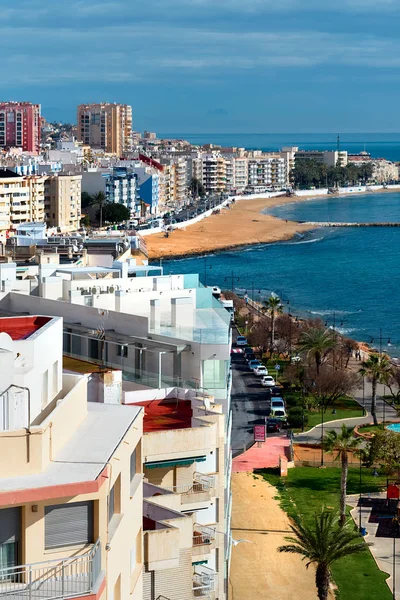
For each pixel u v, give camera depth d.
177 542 58.72
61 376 53.41
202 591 71.81
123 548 46.84
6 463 40.06
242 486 154.00
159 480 76.62
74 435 46.06
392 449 155.88
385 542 133.38
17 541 39.84
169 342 101.25
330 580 119.88
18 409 45.84
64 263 186.38
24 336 50.19
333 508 145.12
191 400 87.19
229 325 113.44
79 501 40.75
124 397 87.88
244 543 129.62
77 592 39.88
